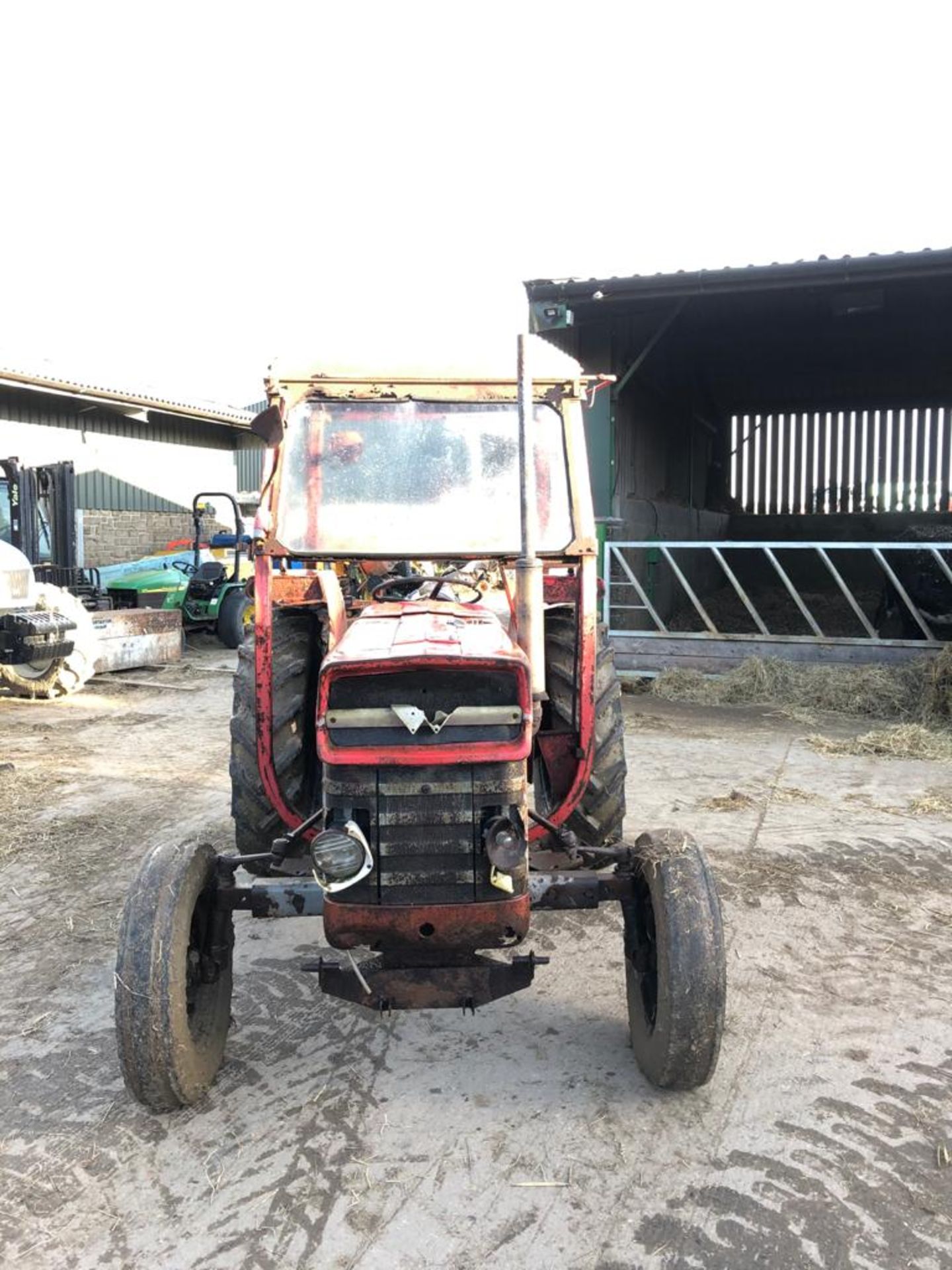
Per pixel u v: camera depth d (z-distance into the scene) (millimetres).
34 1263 2340
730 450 16531
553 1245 2371
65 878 4762
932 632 9750
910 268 8547
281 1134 2793
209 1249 2379
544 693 2949
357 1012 3471
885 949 3934
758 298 10469
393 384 3748
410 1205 2510
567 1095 2959
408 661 2529
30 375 12664
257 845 3910
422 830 2562
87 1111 2918
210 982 2980
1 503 10477
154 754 7215
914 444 15445
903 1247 2354
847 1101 2928
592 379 3766
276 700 3395
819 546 9047
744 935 4055
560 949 3961
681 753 7074
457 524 3633
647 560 11859
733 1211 2473
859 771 6574
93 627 9953
